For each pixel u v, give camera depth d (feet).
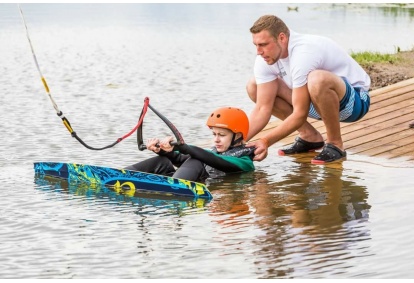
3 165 39.22
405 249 27.40
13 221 30.71
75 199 33.50
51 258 27.20
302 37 38.17
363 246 27.73
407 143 41.14
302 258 26.81
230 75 69.41
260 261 26.61
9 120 50.72
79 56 80.69
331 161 38.93
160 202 33.06
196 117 52.24
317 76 37.45
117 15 118.32
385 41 84.94
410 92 47.98
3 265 26.66
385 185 34.86
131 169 35.88
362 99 39.70
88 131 47.75
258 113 39.73
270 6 127.13
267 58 38.01
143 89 63.00
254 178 36.35
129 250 27.76
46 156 41.14
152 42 90.38
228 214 31.32
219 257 27.02
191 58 78.95
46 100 58.29
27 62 77.10
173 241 28.50
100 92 61.72
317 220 30.45
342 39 86.94
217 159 36.06
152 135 47.06
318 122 44.91
